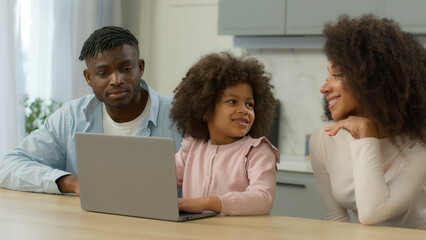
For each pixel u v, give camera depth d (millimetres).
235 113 1437
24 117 3023
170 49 4051
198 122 1522
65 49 3434
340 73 1479
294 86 3697
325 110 1709
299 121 3693
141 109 1904
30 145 1876
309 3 3234
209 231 1119
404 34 1483
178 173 1569
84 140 1311
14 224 1152
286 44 3529
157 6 4074
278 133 3734
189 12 3984
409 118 1429
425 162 1373
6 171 1672
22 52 3176
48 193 1609
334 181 1632
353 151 1378
